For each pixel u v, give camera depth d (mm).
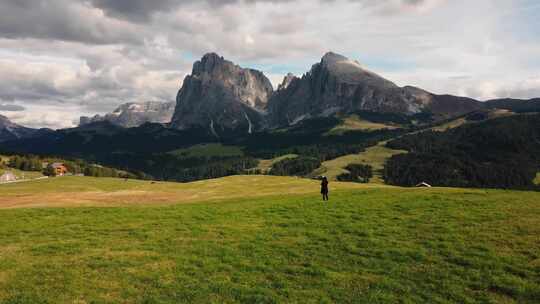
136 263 27562
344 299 21828
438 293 22422
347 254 28797
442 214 38969
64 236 36000
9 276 25203
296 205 49875
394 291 22766
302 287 23453
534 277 23516
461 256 27078
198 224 40156
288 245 31453
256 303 21422
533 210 38281
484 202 43812
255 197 65875
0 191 158000
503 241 29469
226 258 28359
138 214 46906
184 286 23578
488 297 21641
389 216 39719
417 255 27703
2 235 36719
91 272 25859
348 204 48062
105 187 186000
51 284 23891
